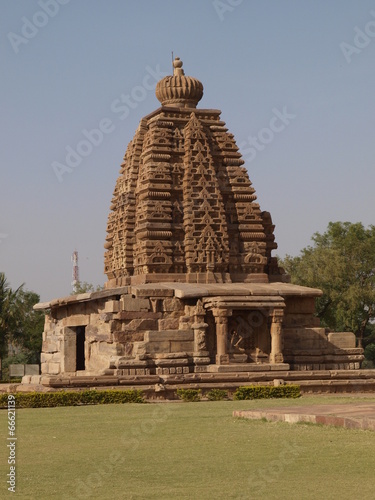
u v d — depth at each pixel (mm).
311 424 21484
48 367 46344
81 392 31906
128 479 16234
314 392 38219
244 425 22156
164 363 36906
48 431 22406
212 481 15945
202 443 19719
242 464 17281
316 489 15172
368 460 17281
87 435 21562
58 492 15312
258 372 37625
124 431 22156
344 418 20875
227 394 35406
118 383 35750
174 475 16484
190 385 36344
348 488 15172
